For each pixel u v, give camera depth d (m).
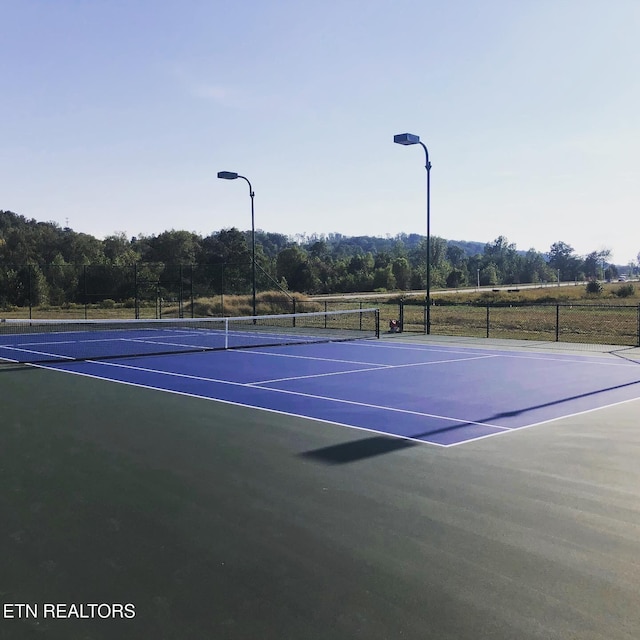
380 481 6.55
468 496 6.08
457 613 3.86
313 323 36.47
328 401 11.40
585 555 4.72
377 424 9.42
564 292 79.62
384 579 4.31
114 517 5.48
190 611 3.89
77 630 3.68
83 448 7.89
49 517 5.48
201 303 42.81
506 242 192.38
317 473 6.84
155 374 15.12
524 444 8.20
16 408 10.66
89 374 15.12
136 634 3.63
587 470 6.99
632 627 3.71
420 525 5.31
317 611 3.88
